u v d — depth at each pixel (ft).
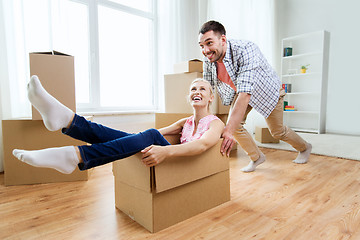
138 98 8.78
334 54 11.80
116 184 3.45
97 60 7.45
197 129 3.79
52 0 6.39
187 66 6.17
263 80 4.68
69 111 2.72
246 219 3.09
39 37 5.93
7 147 4.39
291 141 5.71
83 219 3.12
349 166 5.64
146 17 8.74
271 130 5.61
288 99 13.48
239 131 5.15
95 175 5.11
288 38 12.67
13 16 5.27
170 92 6.66
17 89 5.35
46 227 2.91
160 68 8.73
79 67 7.13
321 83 11.58
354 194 3.89
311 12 12.55
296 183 4.46
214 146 3.43
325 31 11.52
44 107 2.51
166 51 8.67
